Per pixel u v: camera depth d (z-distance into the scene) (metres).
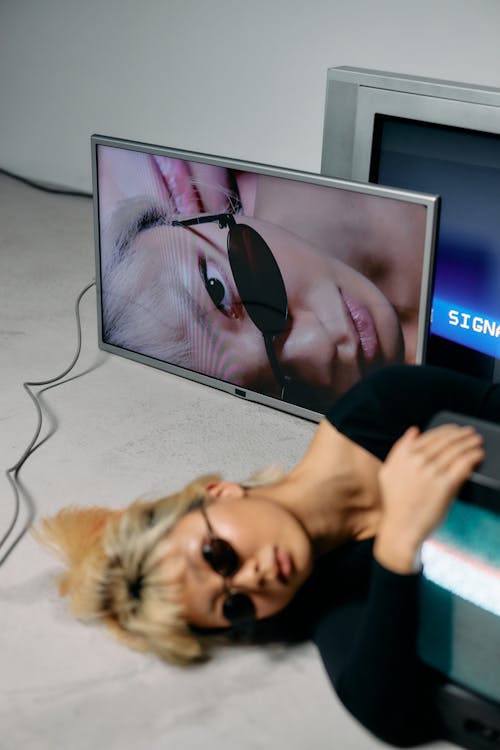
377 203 1.72
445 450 1.15
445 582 1.15
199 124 3.21
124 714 1.31
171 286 2.05
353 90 1.94
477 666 1.16
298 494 1.38
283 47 2.92
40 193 3.53
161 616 1.29
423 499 1.14
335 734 1.27
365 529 1.42
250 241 1.88
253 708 1.32
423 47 2.67
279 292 1.89
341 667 1.29
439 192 1.92
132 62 3.27
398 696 1.20
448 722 1.23
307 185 1.77
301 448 1.90
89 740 1.27
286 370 1.95
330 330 1.86
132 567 1.30
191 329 2.06
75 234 3.10
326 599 1.39
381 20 2.71
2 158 3.75
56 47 3.42
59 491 1.78
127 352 2.21
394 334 1.81
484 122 1.79
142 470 1.84
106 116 3.41
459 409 1.35
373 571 1.21
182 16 3.08
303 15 2.84
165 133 3.31
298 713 1.31
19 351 2.30
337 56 2.83
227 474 1.82
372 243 1.75
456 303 1.98
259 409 2.04
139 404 2.06
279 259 1.86
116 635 1.39
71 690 1.35
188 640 1.33
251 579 1.25
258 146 3.12
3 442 1.94
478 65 2.61
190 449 1.90
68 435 1.96
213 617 1.29
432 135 1.88
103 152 2.01
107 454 1.89
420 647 1.20
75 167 3.57
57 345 2.33
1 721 1.31
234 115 3.12
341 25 2.78
